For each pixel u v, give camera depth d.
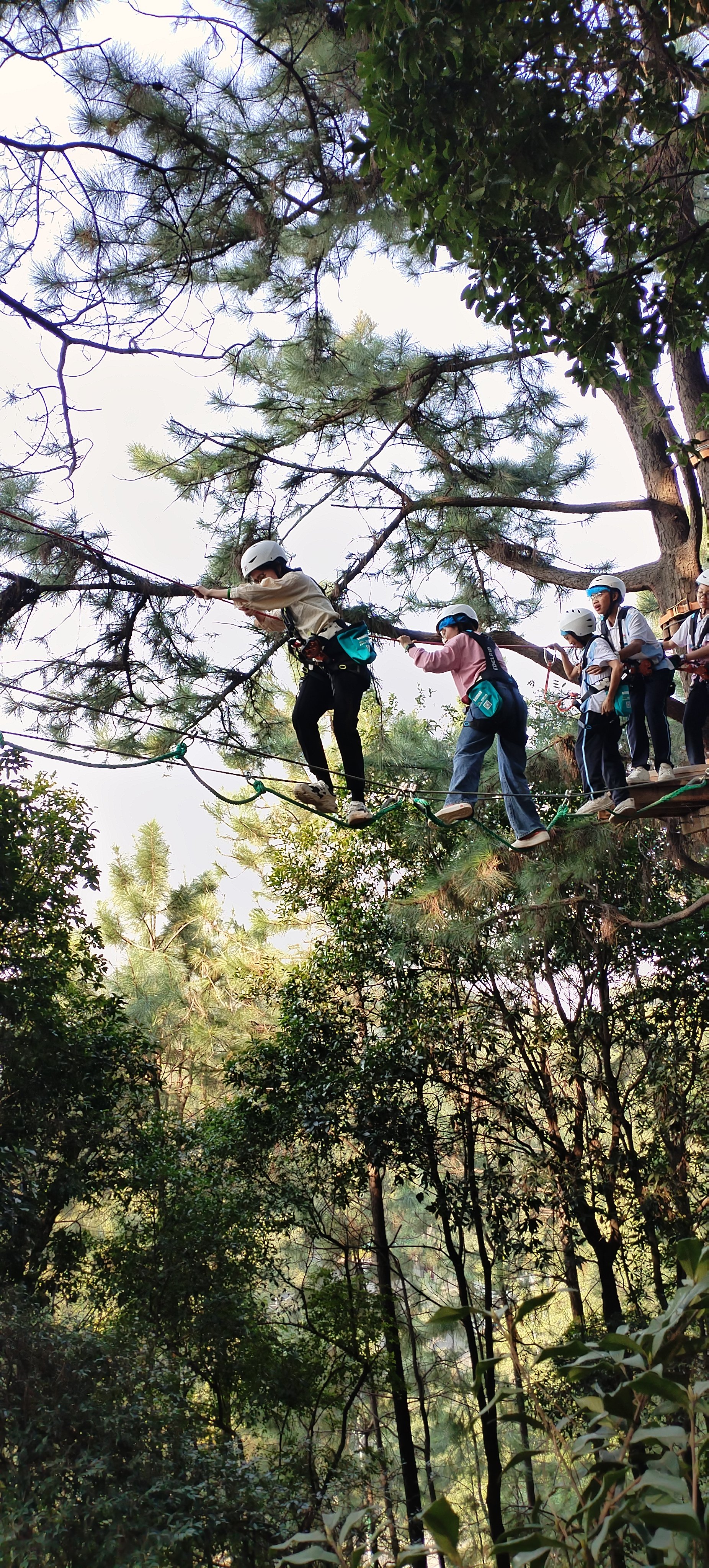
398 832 13.41
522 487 10.52
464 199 6.28
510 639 9.53
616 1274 14.56
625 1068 15.48
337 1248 14.11
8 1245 10.11
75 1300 11.34
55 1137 11.02
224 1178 12.51
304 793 5.98
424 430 10.12
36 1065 10.73
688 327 6.99
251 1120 13.05
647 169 8.27
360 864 13.86
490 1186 13.05
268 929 18.16
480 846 9.72
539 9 5.88
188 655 9.68
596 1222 13.41
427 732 12.46
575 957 13.22
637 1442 1.92
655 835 12.41
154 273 8.23
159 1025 19.12
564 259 6.94
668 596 10.23
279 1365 11.27
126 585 9.19
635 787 6.68
